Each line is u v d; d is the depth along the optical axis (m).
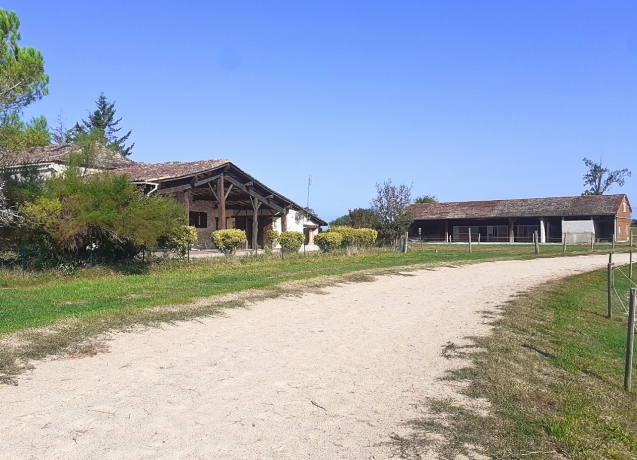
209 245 31.62
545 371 8.00
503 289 17.09
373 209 35.38
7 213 15.44
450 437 5.26
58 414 5.48
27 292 13.01
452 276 20.53
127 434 5.07
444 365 7.96
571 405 6.43
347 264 22.64
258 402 6.12
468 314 12.45
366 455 4.82
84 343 8.23
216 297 12.81
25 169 18.27
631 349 7.84
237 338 9.25
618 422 6.17
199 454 4.71
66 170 17.80
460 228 60.53
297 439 5.12
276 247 29.59
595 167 86.50
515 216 55.81
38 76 17.89
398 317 11.91
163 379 6.80
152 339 8.80
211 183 28.05
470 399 6.43
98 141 25.86
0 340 7.98
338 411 5.93
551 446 5.18
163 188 23.94
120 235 16.56
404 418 5.76
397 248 32.44
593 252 35.53
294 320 11.12
